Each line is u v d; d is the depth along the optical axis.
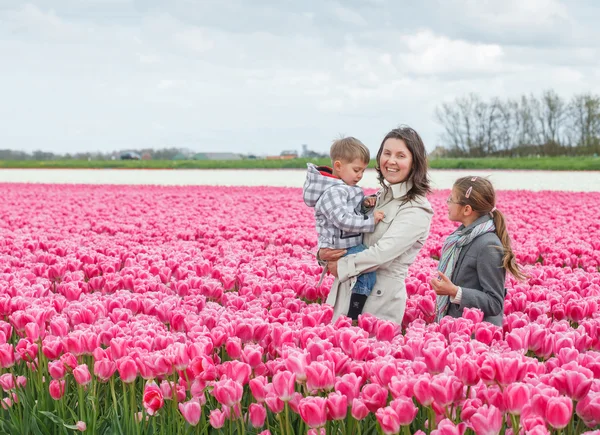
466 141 79.00
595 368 3.63
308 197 5.42
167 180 38.53
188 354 3.66
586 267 8.80
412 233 5.20
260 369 3.82
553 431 3.46
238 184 34.19
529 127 76.19
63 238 11.48
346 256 5.32
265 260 8.62
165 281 7.12
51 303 5.26
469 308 5.23
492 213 5.69
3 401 4.12
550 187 30.62
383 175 5.43
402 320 5.62
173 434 3.79
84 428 3.76
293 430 3.57
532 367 3.48
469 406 3.17
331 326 4.27
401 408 3.01
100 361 3.81
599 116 70.94
